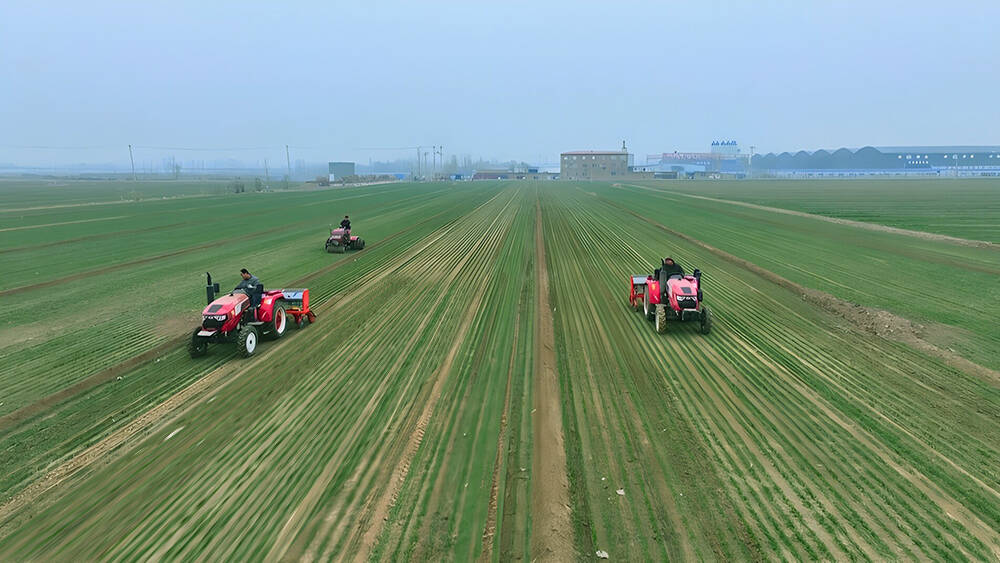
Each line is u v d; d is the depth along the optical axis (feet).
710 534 18.49
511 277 58.95
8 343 38.65
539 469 22.27
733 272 62.28
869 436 24.80
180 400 29.12
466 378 31.50
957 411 27.20
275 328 38.73
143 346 37.96
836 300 48.93
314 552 17.76
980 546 17.83
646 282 43.96
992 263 66.49
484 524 19.07
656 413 27.09
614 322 42.42
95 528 19.08
